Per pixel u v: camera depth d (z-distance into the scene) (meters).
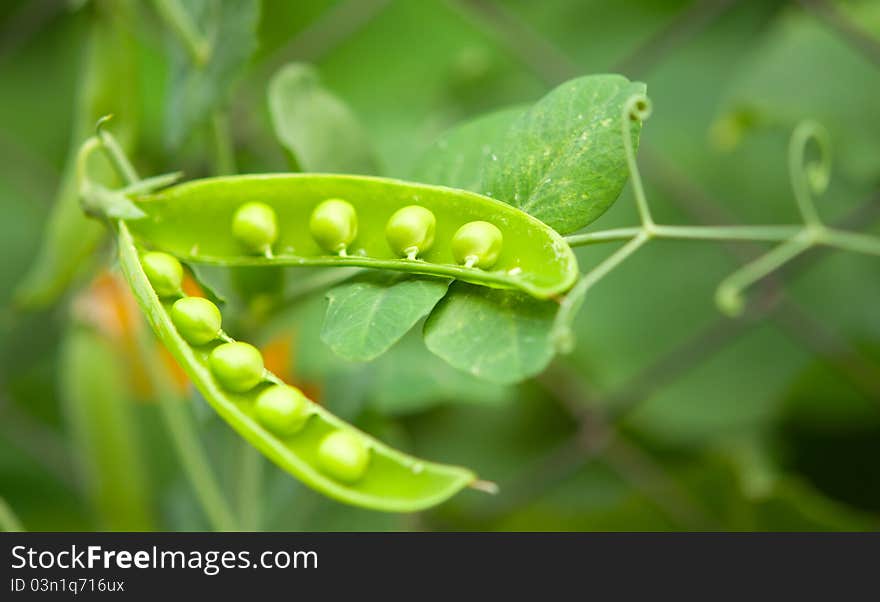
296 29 0.85
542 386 0.76
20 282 0.91
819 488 0.72
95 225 0.58
